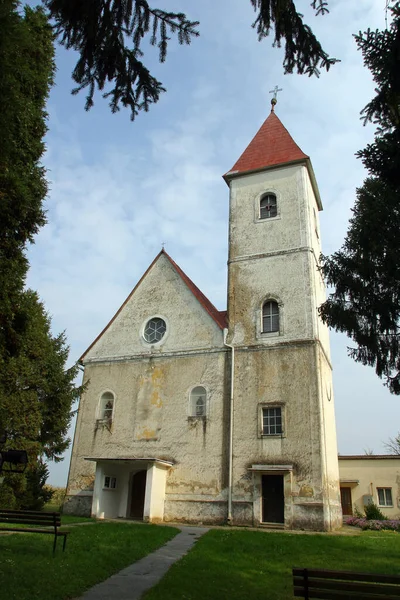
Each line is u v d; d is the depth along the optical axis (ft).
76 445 83.46
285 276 81.82
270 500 69.31
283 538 50.80
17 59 24.36
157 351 84.94
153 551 40.73
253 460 70.85
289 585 30.35
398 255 30.09
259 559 38.63
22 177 38.50
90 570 30.89
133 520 71.10
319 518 64.44
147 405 81.71
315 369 72.90
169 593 26.68
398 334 32.35
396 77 23.43
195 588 28.14
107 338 90.53
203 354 81.20
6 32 21.98
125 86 26.07
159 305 88.99
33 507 75.97
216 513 70.33
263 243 86.28
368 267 31.94
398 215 30.37
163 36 24.47
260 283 83.15
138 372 84.89
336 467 79.77
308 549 44.11
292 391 72.84
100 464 75.61
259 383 75.36
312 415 70.33
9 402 70.33
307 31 23.45
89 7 22.94
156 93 26.45
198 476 73.51
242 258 86.48
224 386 77.66
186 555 38.81
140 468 78.48
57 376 81.25
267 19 23.34
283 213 87.20
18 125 36.58
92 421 84.23
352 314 33.01
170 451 76.74
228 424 74.84
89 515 77.46
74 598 25.59
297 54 24.21
